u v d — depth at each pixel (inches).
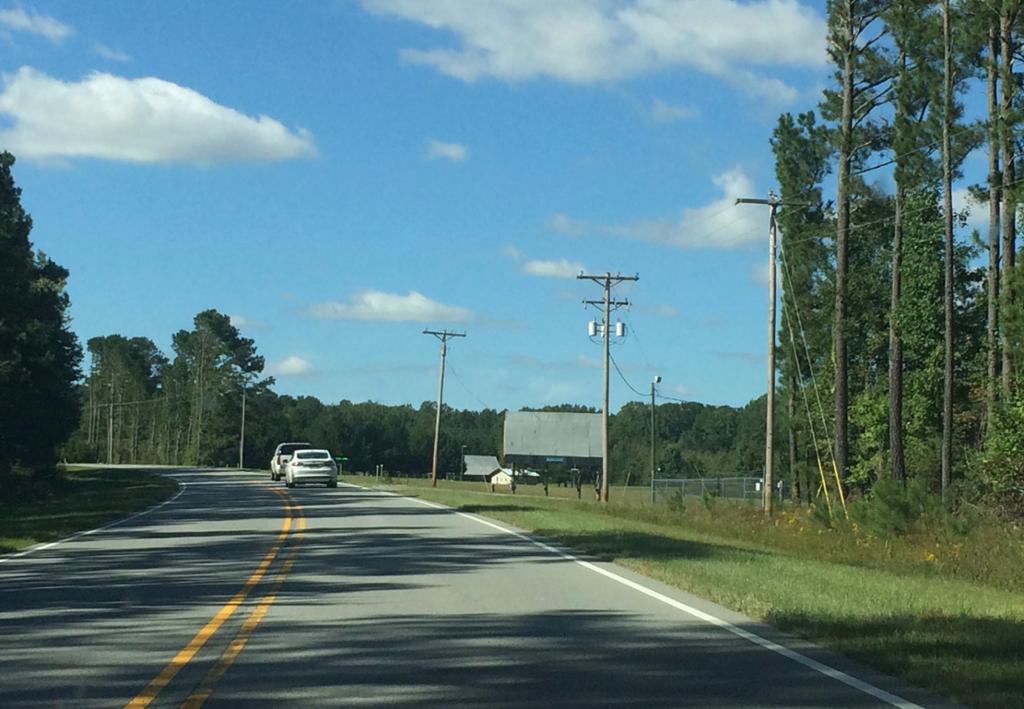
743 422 4965.6
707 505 1590.8
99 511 1347.2
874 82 1802.4
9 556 797.2
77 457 5639.8
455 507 1449.3
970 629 452.8
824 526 1227.9
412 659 400.5
